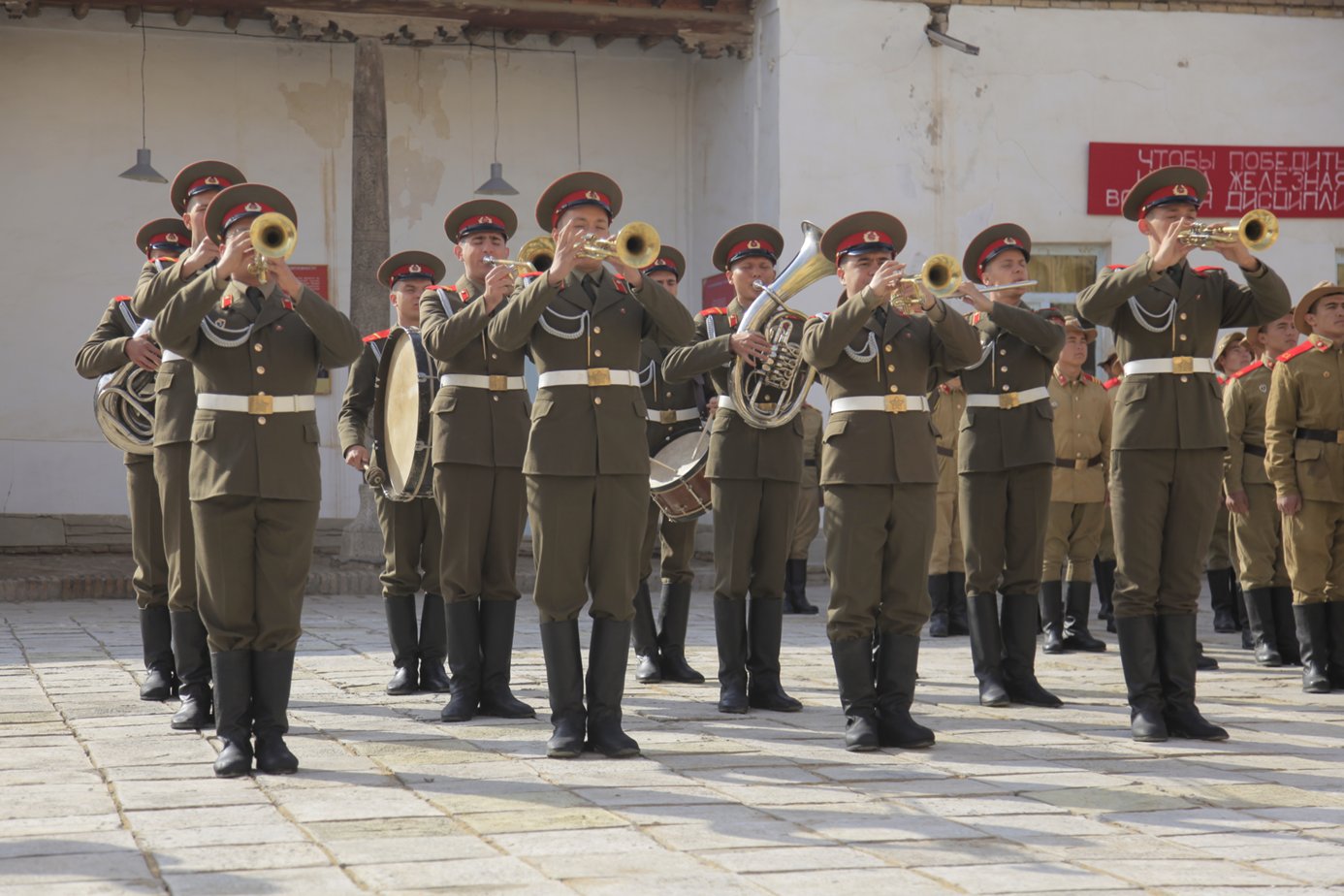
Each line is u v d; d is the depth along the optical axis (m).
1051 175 16.75
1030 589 8.12
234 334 6.11
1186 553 7.01
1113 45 16.81
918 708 7.90
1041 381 8.24
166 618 8.02
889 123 16.44
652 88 18.42
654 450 9.07
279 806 5.42
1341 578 8.63
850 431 6.68
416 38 15.88
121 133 16.89
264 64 17.31
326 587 14.39
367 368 8.92
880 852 4.78
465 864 4.61
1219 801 5.57
